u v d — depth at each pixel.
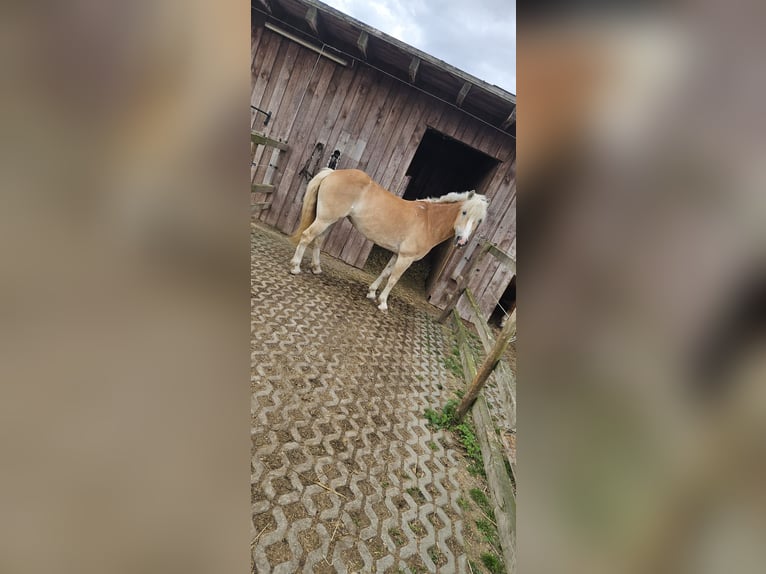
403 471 1.97
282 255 3.43
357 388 2.43
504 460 2.15
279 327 2.63
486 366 2.40
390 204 3.23
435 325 3.78
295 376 2.29
